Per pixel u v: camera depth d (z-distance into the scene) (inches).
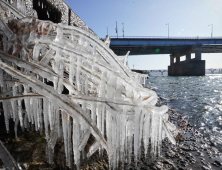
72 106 43.3
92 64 57.2
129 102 54.2
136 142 54.6
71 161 52.1
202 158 64.8
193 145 77.2
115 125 52.5
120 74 56.5
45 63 57.2
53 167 47.7
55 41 57.4
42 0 161.3
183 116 138.4
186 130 100.4
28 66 47.1
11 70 42.1
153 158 61.2
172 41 1489.9
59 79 52.7
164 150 70.2
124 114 53.8
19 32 58.9
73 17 232.5
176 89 454.3
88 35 75.2
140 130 57.6
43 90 42.8
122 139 54.6
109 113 52.8
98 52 76.5
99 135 48.8
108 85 56.5
